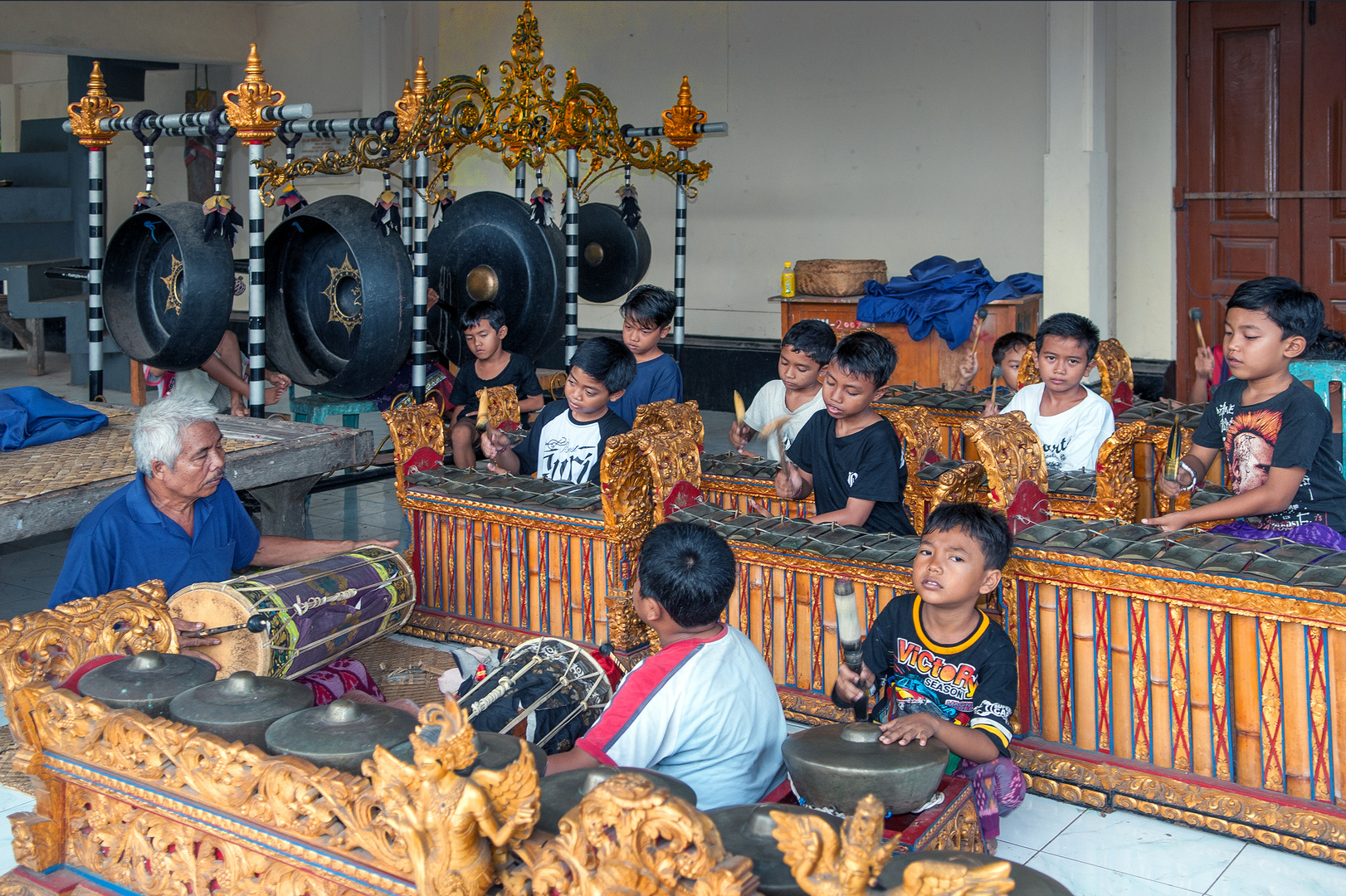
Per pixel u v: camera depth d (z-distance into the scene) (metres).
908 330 8.09
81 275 8.69
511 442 4.86
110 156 13.55
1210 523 3.82
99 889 2.34
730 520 3.66
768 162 9.84
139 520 3.44
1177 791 2.95
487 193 6.93
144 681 2.39
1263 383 3.58
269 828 2.03
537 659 2.94
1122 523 3.25
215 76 12.91
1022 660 3.17
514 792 1.78
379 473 6.47
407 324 5.95
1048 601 3.12
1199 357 5.42
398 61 11.39
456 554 4.33
